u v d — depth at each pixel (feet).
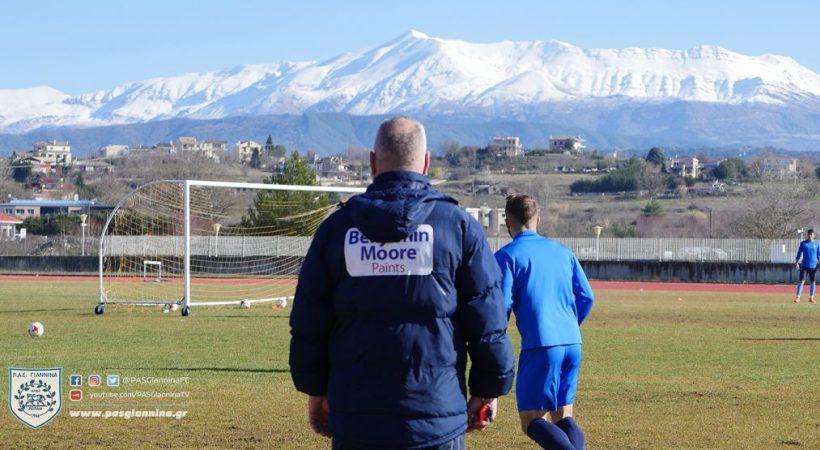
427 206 16.75
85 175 514.68
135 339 63.05
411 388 16.46
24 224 267.39
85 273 179.32
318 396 17.46
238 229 176.86
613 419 34.96
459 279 16.84
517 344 64.18
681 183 488.02
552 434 24.77
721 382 44.06
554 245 26.99
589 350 57.57
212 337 64.80
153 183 87.04
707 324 77.25
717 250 173.99
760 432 32.76
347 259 16.79
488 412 17.88
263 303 106.32
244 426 33.83
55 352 54.90
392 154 17.12
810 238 107.96
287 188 93.97
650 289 141.79
